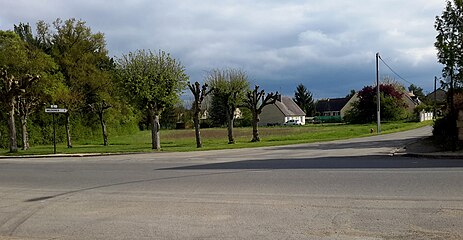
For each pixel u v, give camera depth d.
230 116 38.47
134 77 31.17
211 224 7.35
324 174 12.50
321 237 6.33
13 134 30.55
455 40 21.33
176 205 8.98
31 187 12.50
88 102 42.00
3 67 32.62
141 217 8.06
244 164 16.61
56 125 45.06
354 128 58.75
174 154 25.66
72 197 10.53
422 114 84.38
